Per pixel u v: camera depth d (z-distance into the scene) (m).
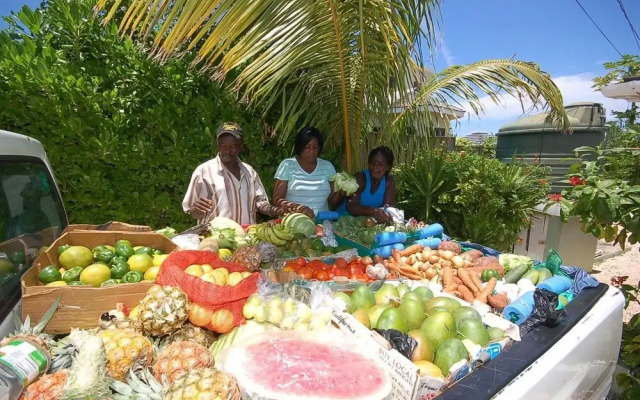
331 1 2.68
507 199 6.65
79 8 3.90
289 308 1.87
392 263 2.97
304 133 3.67
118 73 4.00
